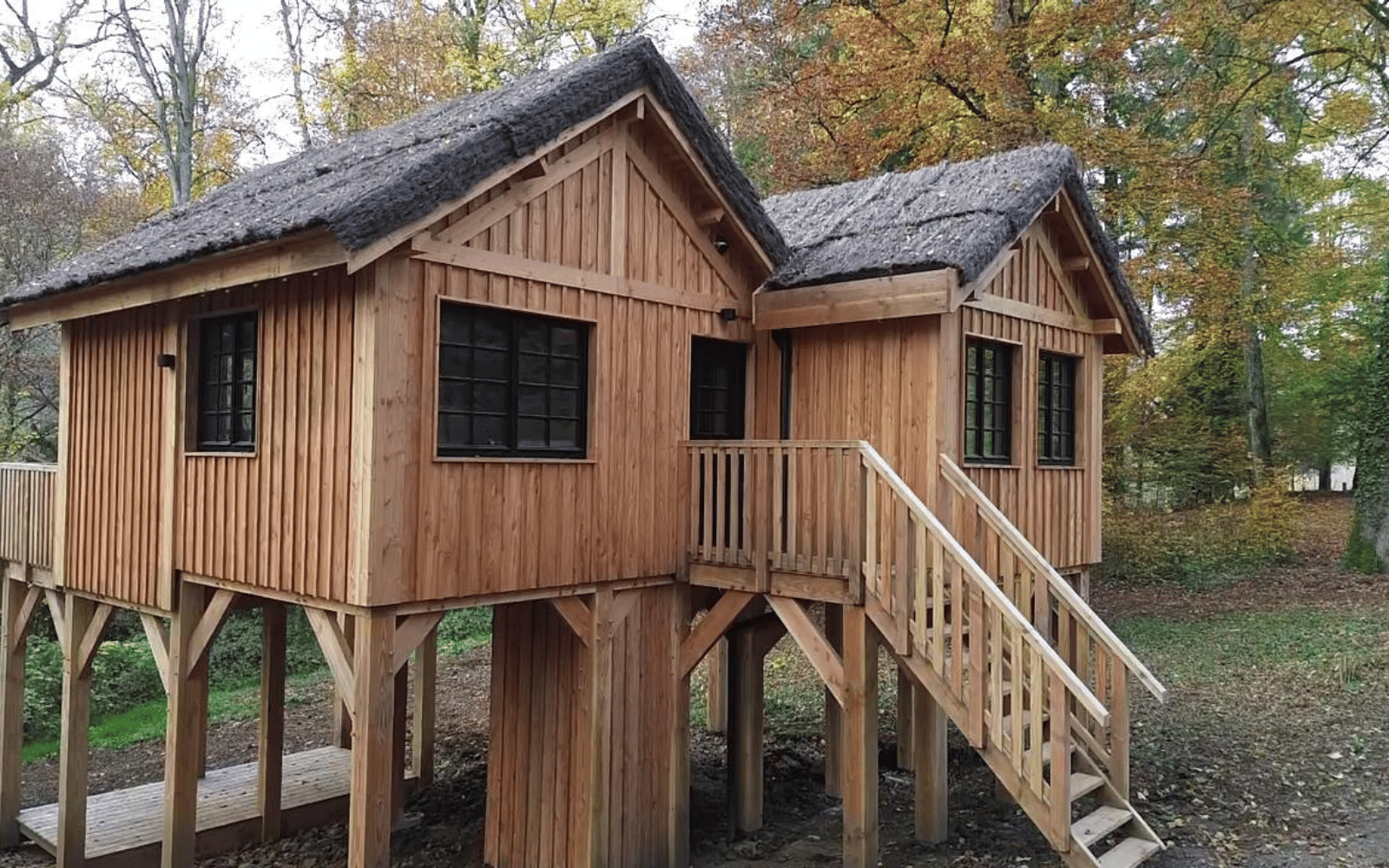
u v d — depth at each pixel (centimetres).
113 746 1436
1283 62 1758
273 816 1012
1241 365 2162
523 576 756
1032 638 673
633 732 859
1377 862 729
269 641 1012
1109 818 744
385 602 662
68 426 987
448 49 2328
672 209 878
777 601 823
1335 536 2177
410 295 679
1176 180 1662
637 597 864
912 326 873
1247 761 972
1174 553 1889
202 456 809
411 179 633
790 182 1978
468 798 1141
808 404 945
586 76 753
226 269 702
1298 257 2008
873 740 775
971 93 1777
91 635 948
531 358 778
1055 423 1058
